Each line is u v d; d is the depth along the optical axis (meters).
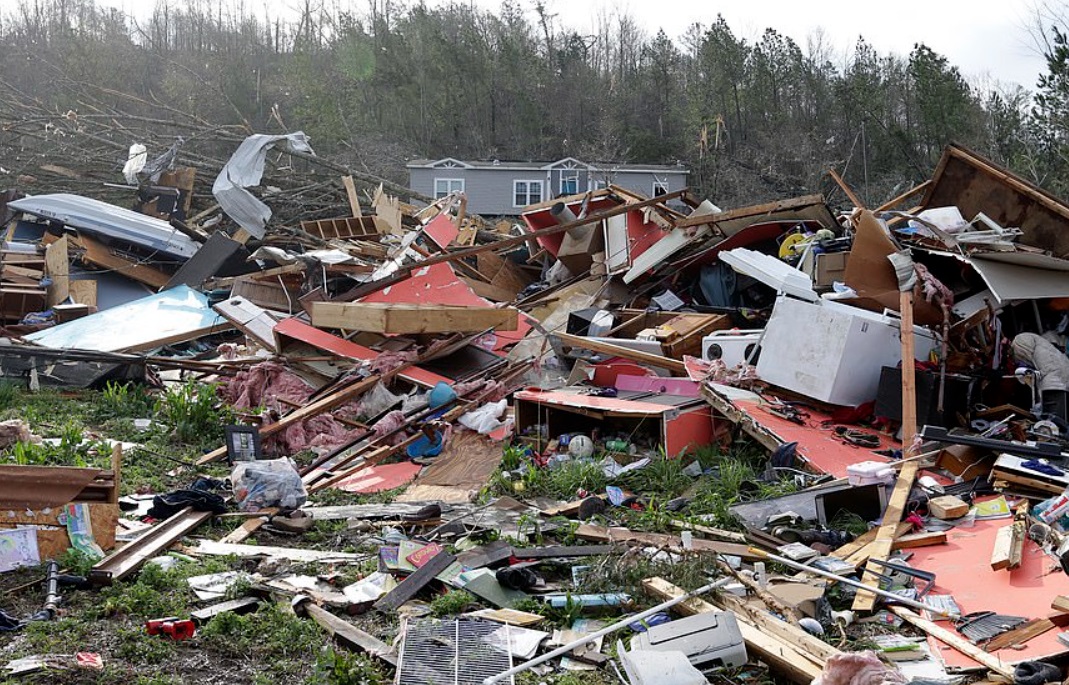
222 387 14.47
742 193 41.75
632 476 10.13
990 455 9.42
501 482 10.05
